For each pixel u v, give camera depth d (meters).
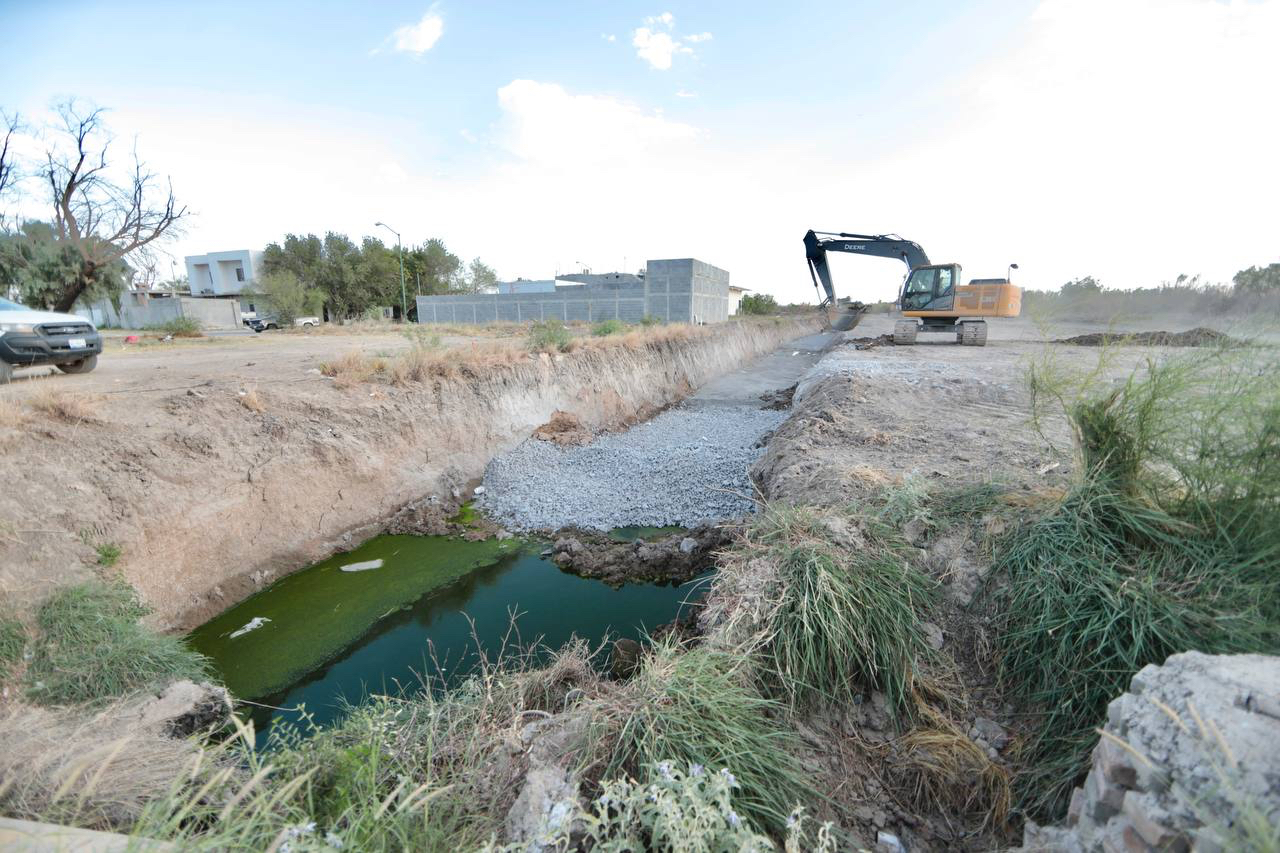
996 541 3.37
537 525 7.33
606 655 4.61
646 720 2.32
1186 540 2.69
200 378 8.15
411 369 9.18
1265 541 2.49
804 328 35.75
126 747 2.48
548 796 2.03
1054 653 2.66
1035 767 2.42
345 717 4.06
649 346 15.77
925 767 2.53
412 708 3.02
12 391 6.18
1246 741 1.40
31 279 21.14
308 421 7.11
